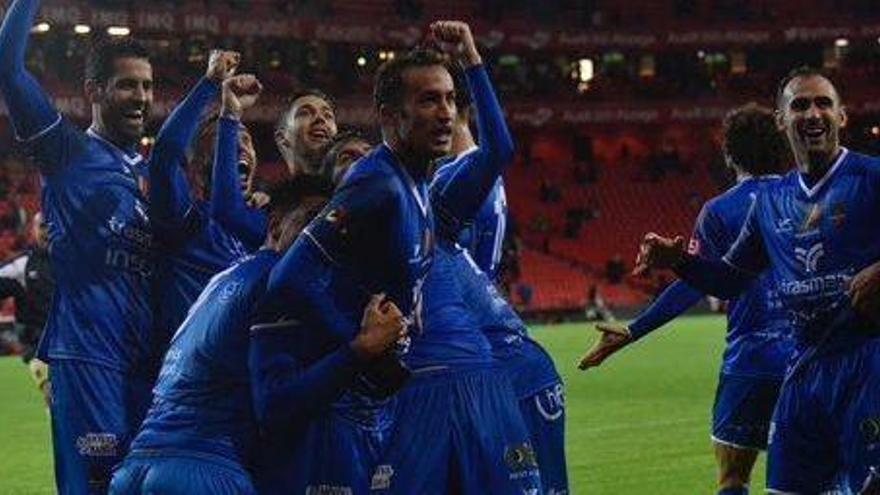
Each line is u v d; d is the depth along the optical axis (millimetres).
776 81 76375
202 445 6004
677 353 33844
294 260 6004
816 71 7844
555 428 7996
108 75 7996
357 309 6410
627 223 68875
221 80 7836
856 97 75000
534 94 74312
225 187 7781
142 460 6074
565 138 76312
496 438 7094
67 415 7816
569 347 36812
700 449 16094
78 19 57250
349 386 5953
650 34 73812
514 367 7871
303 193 6461
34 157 7949
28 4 7688
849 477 7684
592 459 15367
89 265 7910
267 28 62969
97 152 8031
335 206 6168
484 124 7445
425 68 6547
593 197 70812
